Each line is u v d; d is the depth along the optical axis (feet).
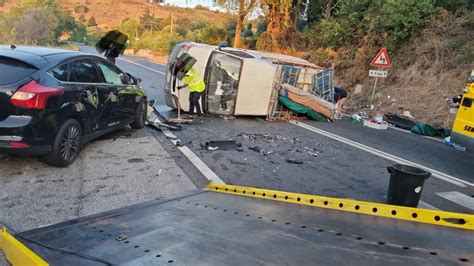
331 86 43.68
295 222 10.33
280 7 80.18
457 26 54.13
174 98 35.68
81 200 14.85
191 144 25.41
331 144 29.50
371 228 9.83
